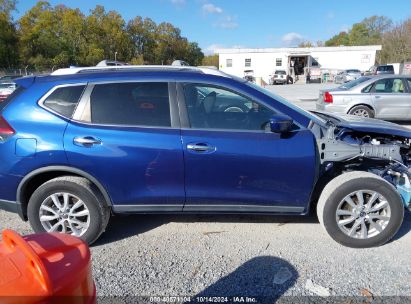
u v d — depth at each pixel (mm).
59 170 3289
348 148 3414
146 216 4180
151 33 90500
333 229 3357
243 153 3246
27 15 70562
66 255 1438
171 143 3248
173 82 3385
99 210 3389
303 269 3062
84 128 3277
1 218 4215
